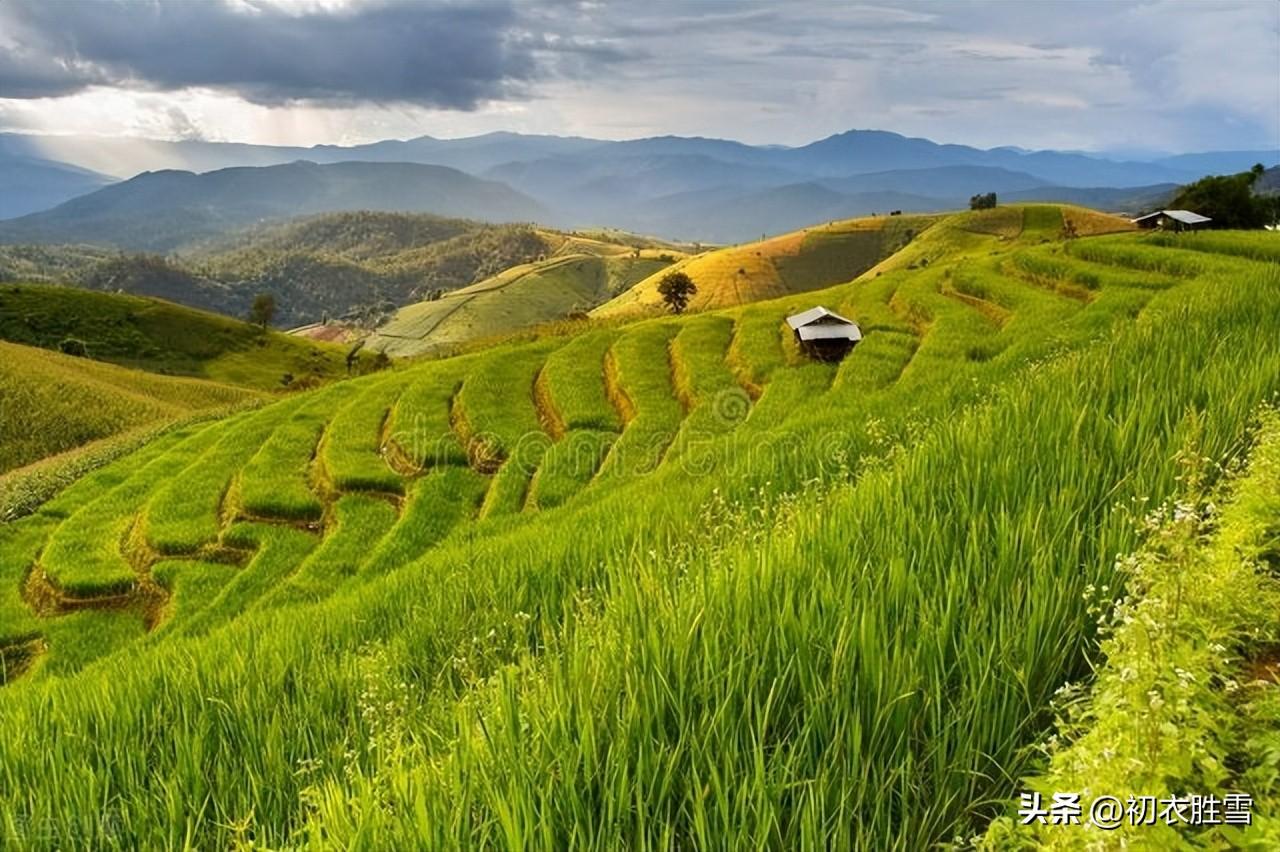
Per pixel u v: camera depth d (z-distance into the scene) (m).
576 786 4.07
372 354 171.50
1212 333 13.19
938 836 3.68
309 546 30.30
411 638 10.49
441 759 4.83
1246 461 6.39
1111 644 3.83
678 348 49.06
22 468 52.69
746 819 3.64
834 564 6.06
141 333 143.12
